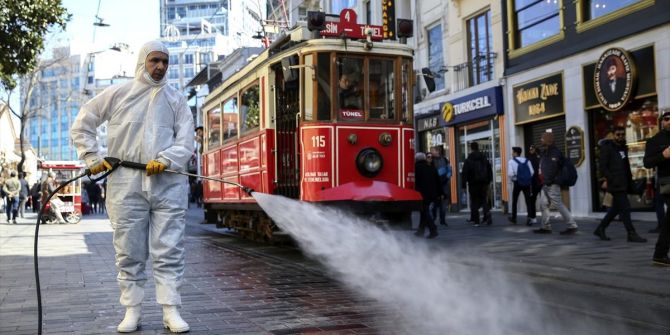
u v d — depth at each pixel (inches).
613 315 224.5
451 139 885.2
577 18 641.6
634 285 271.9
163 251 203.6
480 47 824.9
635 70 563.5
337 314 230.7
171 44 4618.6
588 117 636.1
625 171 416.5
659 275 292.0
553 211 691.4
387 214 398.3
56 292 284.5
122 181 200.8
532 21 724.7
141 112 203.2
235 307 245.4
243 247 484.4
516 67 739.4
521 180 579.5
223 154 559.2
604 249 383.6
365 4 1124.5
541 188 520.4
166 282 204.5
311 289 284.4
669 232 313.7
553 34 689.0
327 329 207.5
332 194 384.5
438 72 920.9
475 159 600.4
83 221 989.8
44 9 656.4
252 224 500.7
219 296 269.4
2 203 1413.6
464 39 848.9
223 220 608.7
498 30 778.8
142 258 206.7
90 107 202.5
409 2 1002.7
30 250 482.6
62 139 5305.1
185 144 205.6
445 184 629.3
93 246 516.4
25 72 682.8
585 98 632.4
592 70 623.8
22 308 248.2
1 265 386.3
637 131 581.9
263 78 443.8
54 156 5329.7
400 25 440.5
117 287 297.0
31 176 2014.0
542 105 697.6
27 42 660.7
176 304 205.5
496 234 506.9
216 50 4281.5
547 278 304.8
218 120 582.2
